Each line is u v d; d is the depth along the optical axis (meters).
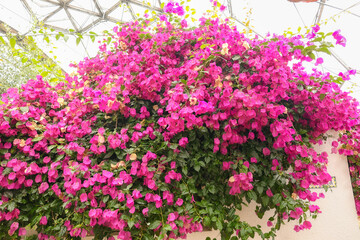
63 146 1.17
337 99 1.33
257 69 1.13
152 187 1.04
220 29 1.40
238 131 1.23
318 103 1.30
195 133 1.20
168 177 1.08
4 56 2.62
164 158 1.11
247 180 1.10
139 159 1.14
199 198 1.23
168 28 1.45
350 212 1.59
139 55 1.31
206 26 1.38
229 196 1.21
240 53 1.25
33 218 1.18
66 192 1.12
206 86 1.24
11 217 1.13
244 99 1.01
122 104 1.22
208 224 1.01
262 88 1.19
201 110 1.03
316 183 1.22
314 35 1.23
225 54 1.20
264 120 1.13
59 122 1.28
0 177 1.11
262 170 1.22
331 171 1.67
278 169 1.23
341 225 1.55
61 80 1.57
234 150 1.23
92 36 1.31
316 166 1.25
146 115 1.31
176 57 1.49
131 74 1.26
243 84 1.19
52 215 1.20
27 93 1.29
